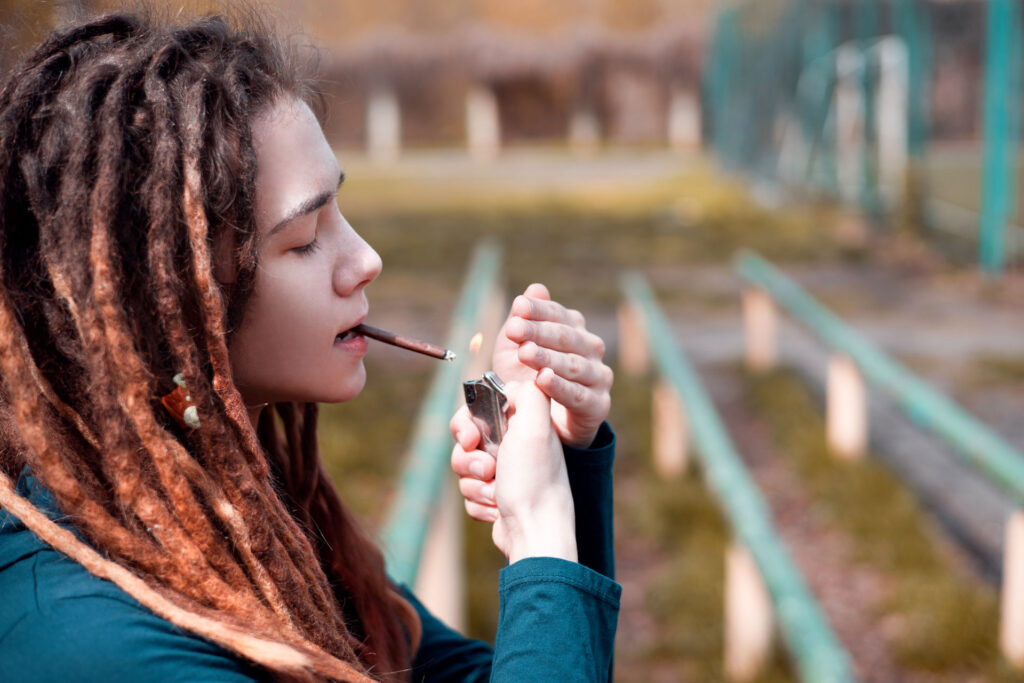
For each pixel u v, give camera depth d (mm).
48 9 1015
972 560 4875
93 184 830
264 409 1139
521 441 1002
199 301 845
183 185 835
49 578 775
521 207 19750
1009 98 12312
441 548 2932
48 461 807
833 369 6199
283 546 890
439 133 40000
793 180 19281
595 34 37469
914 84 13734
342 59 36875
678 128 37469
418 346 1021
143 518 814
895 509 5250
